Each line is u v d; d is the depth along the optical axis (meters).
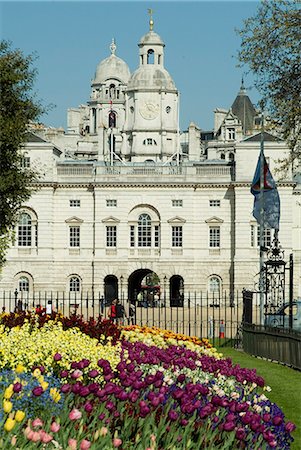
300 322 65.56
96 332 46.50
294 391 41.31
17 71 72.75
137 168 151.00
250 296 63.97
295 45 59.47
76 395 24.84
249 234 149.12
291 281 58.50
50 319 49.22
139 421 22.88
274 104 60.97
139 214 151.25
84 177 150.38
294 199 152.25
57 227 150.25
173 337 52.94
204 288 150.62
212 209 151.12
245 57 60.59
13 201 75.19
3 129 71.25
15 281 148.50
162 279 150.88
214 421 23.97
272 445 22.86
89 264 150.12
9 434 19.75
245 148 148.75
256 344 59.41
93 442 20.98
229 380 33.69
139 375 28.27
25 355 35.09
